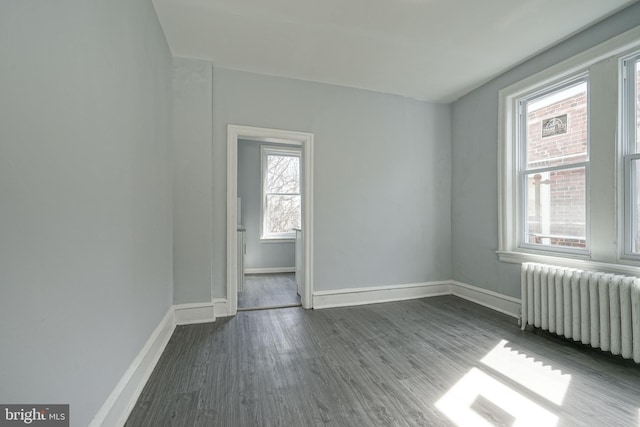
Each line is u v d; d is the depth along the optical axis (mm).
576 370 1945
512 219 3078
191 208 2789
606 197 2232
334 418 1478
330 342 2385
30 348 833
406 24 2309
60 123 968
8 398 760
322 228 3340
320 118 3326
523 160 3010
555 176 2695
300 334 2547
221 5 2072
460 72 3107
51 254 923
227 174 2975
